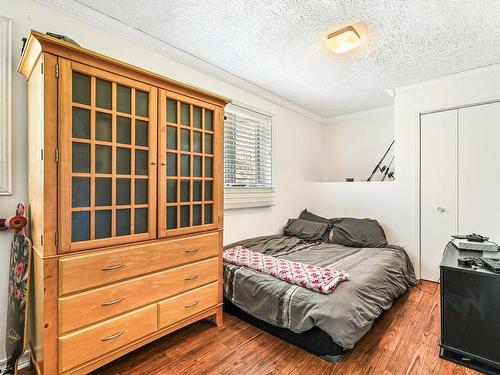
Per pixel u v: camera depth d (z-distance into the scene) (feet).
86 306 4.46
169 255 5.58
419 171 9.89
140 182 5.24
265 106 10.67
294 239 10.46
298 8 5.68
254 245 9.35
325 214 12.58
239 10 5.78
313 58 7.87
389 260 8.22
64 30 5.64
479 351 4.93
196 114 6.25
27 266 4.41
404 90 10.06
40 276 4.26
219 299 6.63
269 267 6.91
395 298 7.80
